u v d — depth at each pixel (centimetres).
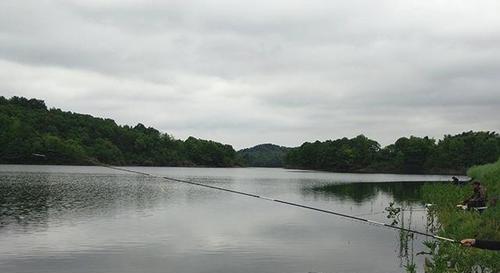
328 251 2289
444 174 17900
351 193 6278
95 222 3158
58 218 3309
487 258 1603
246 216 3625
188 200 4972
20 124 13850
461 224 2462
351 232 2853
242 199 5225
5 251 2220
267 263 2041
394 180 11069
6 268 1930
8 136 13538
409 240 2573
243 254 2214
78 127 16638
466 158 18188
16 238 2538
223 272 1898
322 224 3198
